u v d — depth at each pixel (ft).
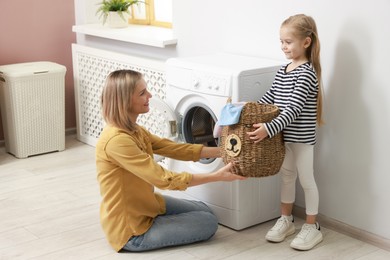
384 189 8.87
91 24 14.29
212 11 10.91
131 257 8.64
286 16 9.65
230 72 8.98
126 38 12.44
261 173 8.35
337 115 9.25
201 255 8.70
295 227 9.75
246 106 8.26
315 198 9.11
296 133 8.73
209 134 10.22
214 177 8.32
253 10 10.16
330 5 8.99
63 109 13.78
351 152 9.20
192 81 9.52
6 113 13.35
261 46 10.17
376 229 9.10
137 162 8.20
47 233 9.46
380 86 8.59
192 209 9.41
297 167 9.05
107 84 8.37
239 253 8.79
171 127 9.97
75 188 11.43
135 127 8.58
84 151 13.88
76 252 8.80
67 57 14.80
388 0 8.25
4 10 13.70
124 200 8.58
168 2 13.47
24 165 12.85
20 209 10.41
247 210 9.53
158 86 11.88
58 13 14.44
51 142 13.71
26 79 13.03
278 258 8.64
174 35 11.84
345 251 8.89
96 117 13.99
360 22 8.65
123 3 13.47
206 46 11.19
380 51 8.49
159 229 8.71
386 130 8.66
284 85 8.82
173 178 8.19
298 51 8.71
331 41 9.09
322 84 9.34
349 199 9.38
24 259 8.60
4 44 13.85
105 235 9.18
